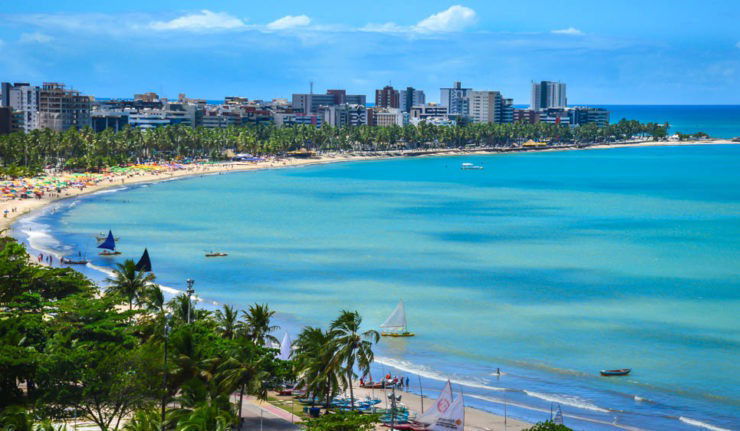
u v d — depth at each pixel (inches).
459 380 5206.7
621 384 5152.6
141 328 4453.7
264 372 3823.8
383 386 4960.6
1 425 3014.3
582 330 6392.7
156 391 3548.2
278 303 7214.6
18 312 4894.2
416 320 6673.2
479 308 7096.5
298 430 3909.9
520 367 5487.2
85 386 3553.2
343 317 4217.5
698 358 5693.9
